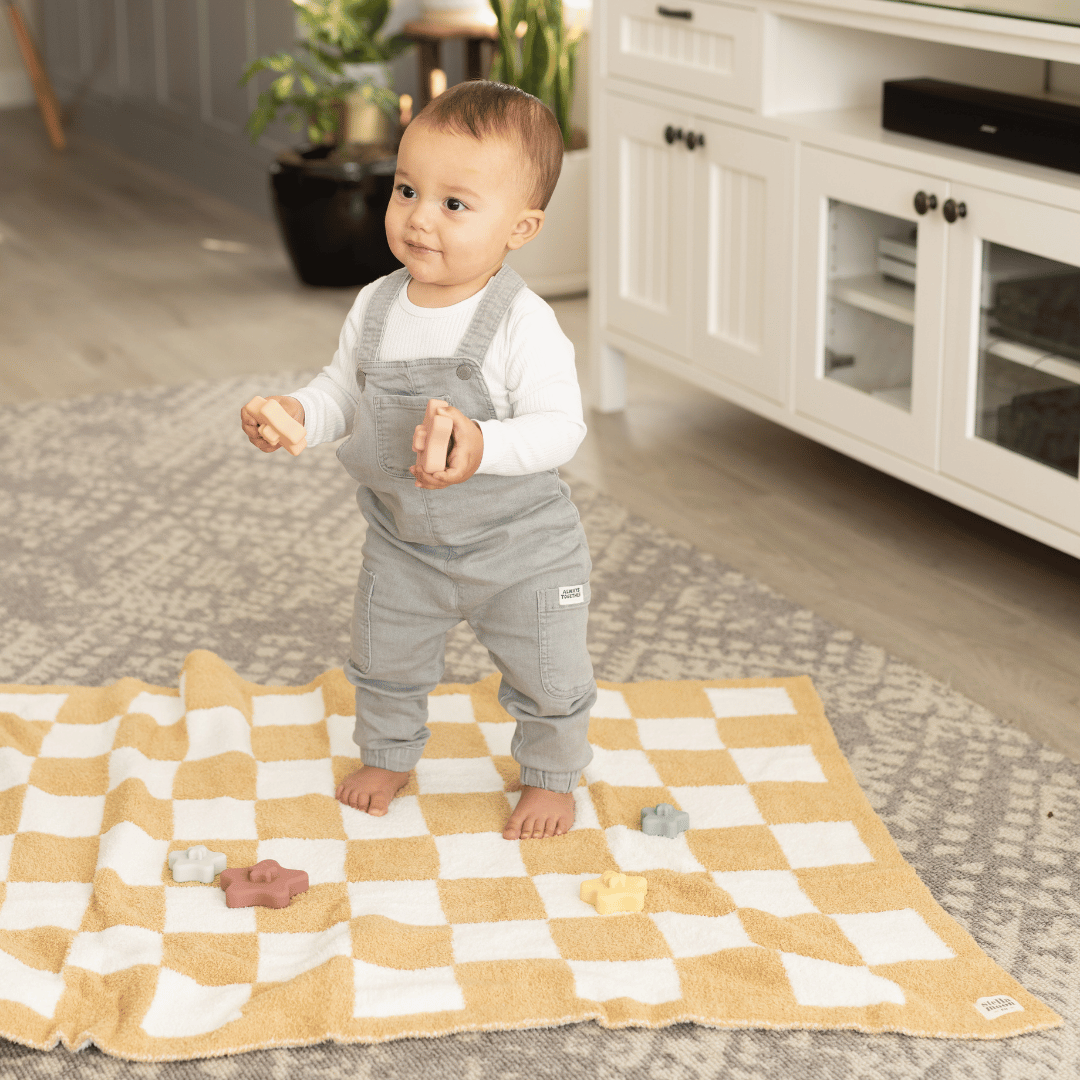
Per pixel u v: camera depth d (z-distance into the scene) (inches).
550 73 124.3
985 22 67.9
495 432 47.2
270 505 87.4
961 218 71.7
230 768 57.9
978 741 62.2
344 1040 43.3
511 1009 44.7
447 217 47.6
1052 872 53.1
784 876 52.2
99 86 193.2
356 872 52.2
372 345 50.6
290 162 130.0
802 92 84.0
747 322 89.5
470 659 69.2
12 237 150.8
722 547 82.4
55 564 78.7
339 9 130.3
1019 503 72.3
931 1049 44.0
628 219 98.3
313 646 70.4
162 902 50.0
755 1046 44.1
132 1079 42.4
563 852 53.6
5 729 60.4
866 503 88.5
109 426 99.5
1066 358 67.6
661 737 61.8
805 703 64.3
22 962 46.5
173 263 142.6
